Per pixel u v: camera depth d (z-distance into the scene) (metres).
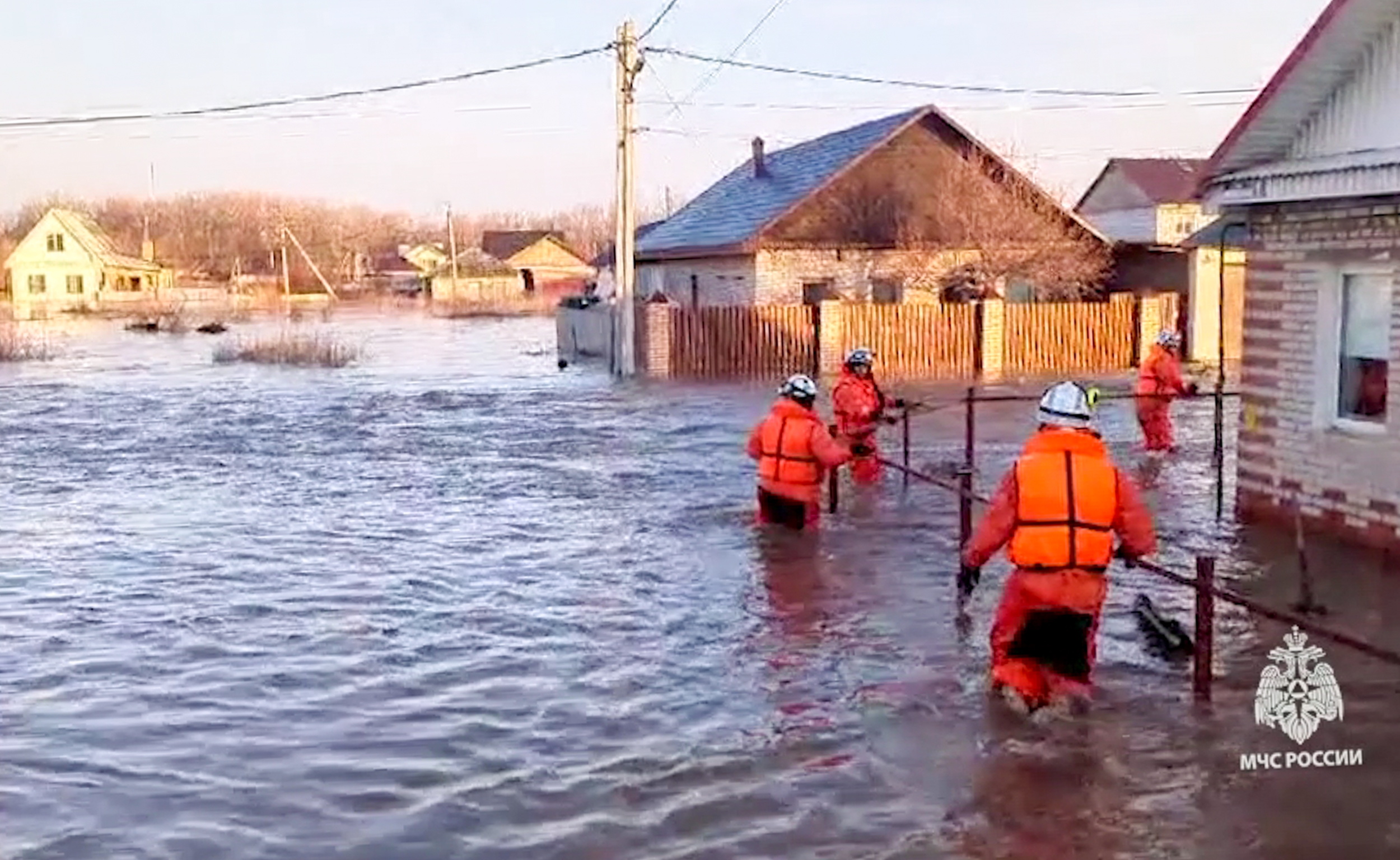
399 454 17.86
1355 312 10.76
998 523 6.93
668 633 8.55
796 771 6.18
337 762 6.36
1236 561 10.47
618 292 31.12
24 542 11.81
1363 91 10.15
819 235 35.62
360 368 35.06
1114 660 7.75
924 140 36.19
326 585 10.01
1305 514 11.22
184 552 11.28
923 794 5.89
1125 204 48.09
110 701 7.29
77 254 91.56
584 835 5.52
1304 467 11.22
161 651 8.25
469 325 62.62
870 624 8.69
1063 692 6.89
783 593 9.52
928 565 10.32
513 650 8.21
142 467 16.80
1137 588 9.56
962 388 28.28
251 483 15.37
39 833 5.56
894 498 13.25
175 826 5.63
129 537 12.02
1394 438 10.15
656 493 14.19
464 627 8.74
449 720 6.93
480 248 120.06
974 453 16.06
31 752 6.50
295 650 8.25
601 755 6.41
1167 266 35.66
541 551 11.14
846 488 13.80
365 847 5.42
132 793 5.99
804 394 11.54
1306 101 10.53
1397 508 10.16
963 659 7.86
